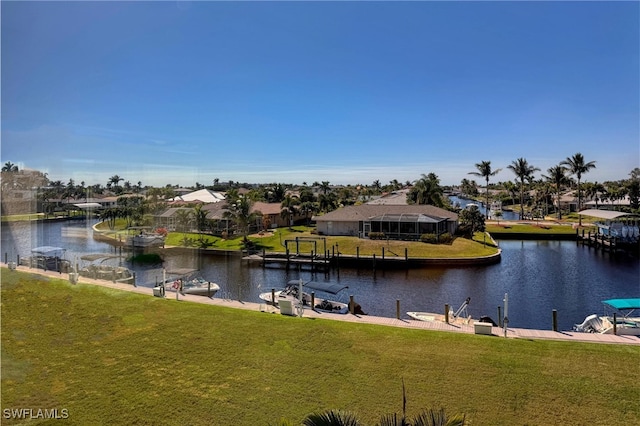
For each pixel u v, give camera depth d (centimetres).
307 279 3278
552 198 9619
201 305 1786
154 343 1225
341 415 536
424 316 2000
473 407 938
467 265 3697
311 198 7650
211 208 4494
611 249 4475
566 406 937
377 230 4741
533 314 2303
